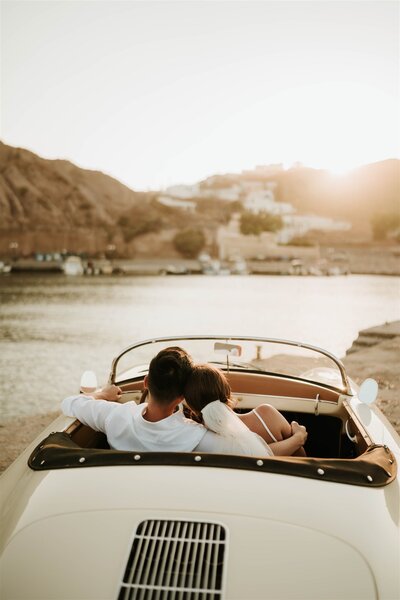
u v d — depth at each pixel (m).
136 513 1.96
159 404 2.48
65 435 2.64
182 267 168.75
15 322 30.25
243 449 2.46
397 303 47.84
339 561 1.79
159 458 2.28
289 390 3.70
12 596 1.70
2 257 198.62
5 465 5.40
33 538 1.89
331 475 2.22
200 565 1.75
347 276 153.25
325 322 28.80
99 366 14.02
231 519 1.93
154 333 23.89
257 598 1.66
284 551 1.81
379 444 2.71
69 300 55.03
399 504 2.16
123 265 185.88
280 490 2.10
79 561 1.79
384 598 1.68
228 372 3.83
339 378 3.68
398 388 8.53
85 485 2.14
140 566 1.76
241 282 112.19
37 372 12.98
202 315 34.91
